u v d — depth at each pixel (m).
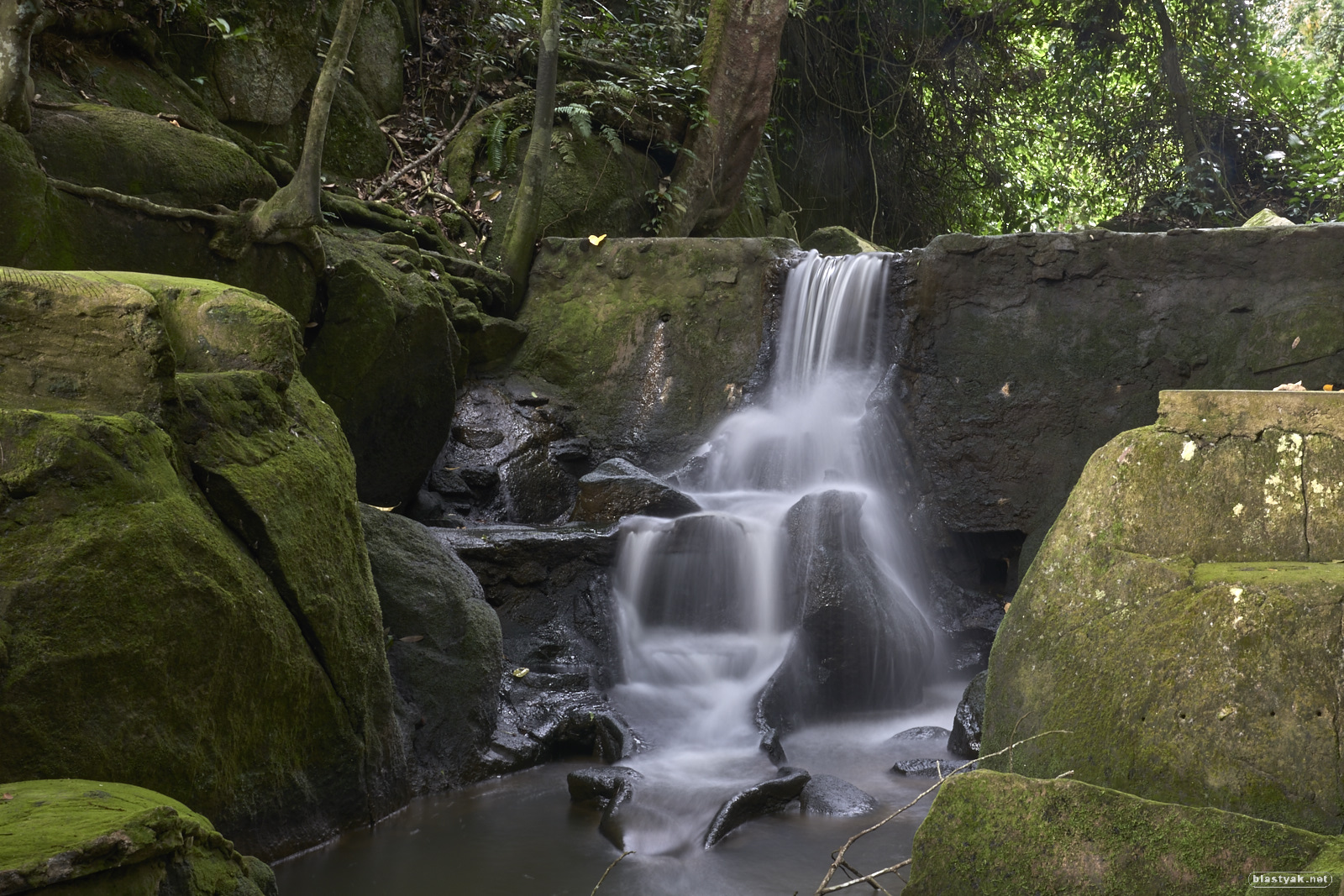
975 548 7.32
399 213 8.25
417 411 7.04
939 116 17.02
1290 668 2.79
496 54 10.16
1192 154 16.77
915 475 7.25
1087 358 6.98
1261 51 17.05
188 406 3.48
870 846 3.95
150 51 7.16
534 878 3.62
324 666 3.82
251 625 3.36
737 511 6.68
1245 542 3.14
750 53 10.60
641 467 7.87
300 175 6.00
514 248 8.73
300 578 3.66
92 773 2.81
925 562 7.11
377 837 3.96
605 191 9.70
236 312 4.00
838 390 7.59
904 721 5.85
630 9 11.86
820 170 15.50
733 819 4.11
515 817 4.23
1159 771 2.92
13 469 2.87
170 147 5.92
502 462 7.73
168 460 3.28
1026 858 2.62
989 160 17.28
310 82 8.46
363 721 4.04
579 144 9.67
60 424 2.95
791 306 8.02
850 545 6.24
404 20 9.76
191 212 5.75
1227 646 2.90
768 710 5.29
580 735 5.11
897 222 16.95
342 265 6.46
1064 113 17.84
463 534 5.87
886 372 7.51
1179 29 17.20
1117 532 3.32
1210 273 6.78
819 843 3.98
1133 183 17.69
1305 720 2.74
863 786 4.70
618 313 8.41
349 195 8.43
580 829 4.12
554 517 7.55
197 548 3.19
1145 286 6.91
